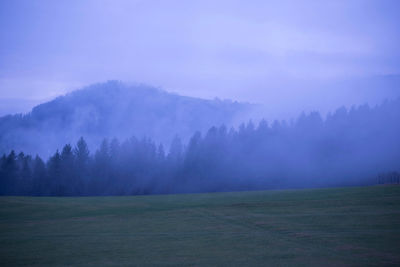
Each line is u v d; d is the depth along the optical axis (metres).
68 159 95.25
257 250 20.84
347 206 34.47
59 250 22.88
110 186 97.69
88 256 21.14
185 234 26.56
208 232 26.92
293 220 29.77
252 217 32.41
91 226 31.31
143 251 21.86
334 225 26.66
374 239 21.95
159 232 27.73
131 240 25.17
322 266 17.16
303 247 21.00
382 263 17.25
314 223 27.97
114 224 31.97
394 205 33.41
